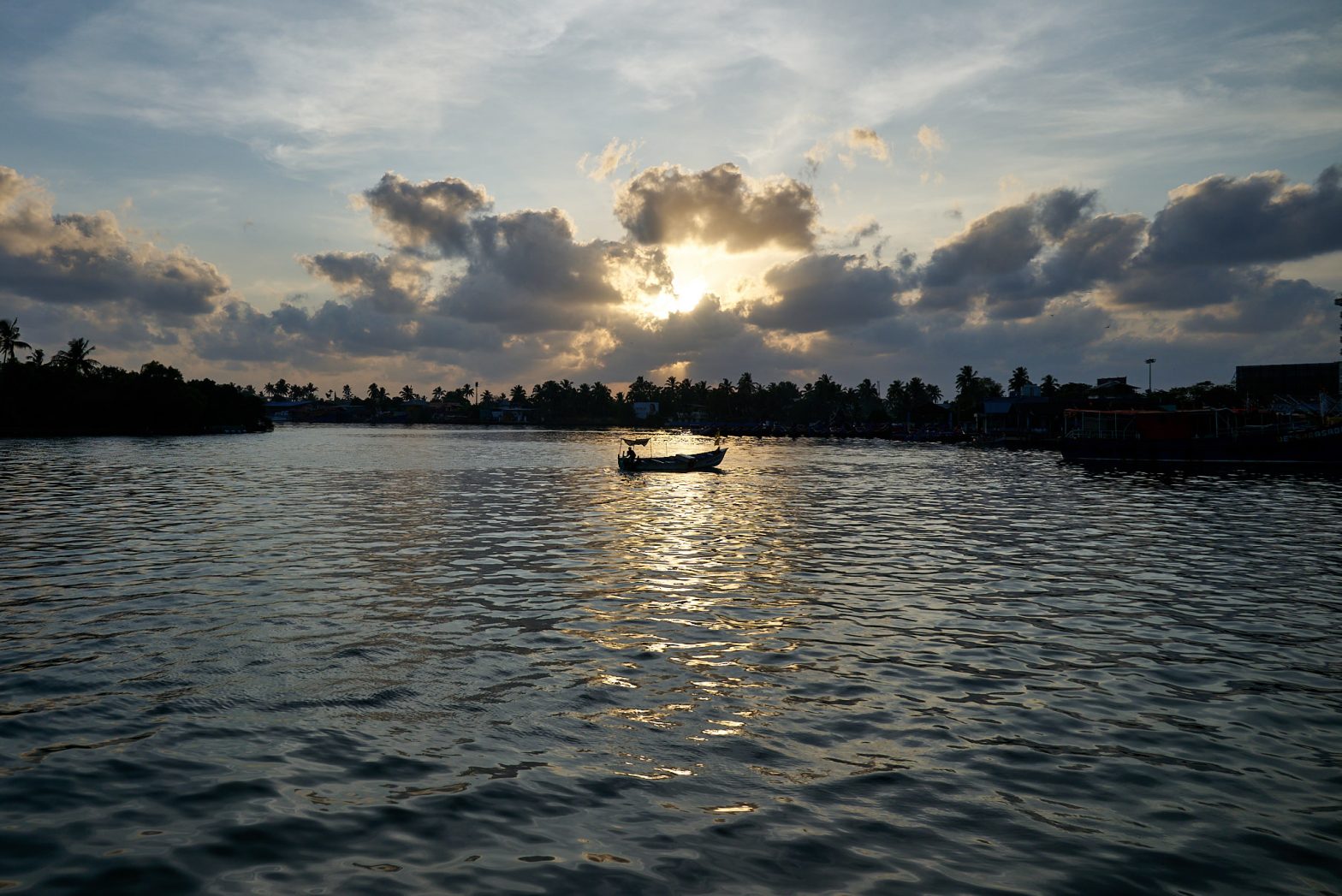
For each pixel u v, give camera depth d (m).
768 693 13.48
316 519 36.56
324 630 17.20
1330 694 13.49
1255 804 9.70
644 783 10.14
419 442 152.12
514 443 152.00
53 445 112.06
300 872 8.07
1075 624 18.02
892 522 36.75
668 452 128.25
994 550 28.41
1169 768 10.64
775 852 8.52
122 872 8.02
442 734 11.66
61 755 10.84
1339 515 38.78
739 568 24.88
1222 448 80.31
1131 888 7.93
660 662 15.18
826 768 10.64
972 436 163.88
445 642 16.39
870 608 19.48
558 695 13.33
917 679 14.19
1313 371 138.00
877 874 8.12
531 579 23.03
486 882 7.91
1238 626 17.80
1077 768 10.64
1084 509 42.16
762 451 132.00
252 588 21.36
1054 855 8.52
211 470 69.50
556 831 8.94
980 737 11.69
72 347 151.88
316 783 10.05
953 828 9.06
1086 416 104.00
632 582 22.62
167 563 24.92
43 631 16.98
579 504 44.56
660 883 7.91
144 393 153.00
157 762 10.62
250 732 11.70
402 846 8.59
